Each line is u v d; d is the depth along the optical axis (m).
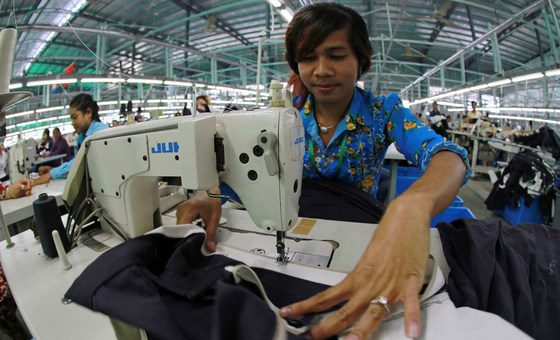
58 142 5.22
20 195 1.82
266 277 0.62
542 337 0.55
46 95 8.98
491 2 5.52
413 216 0.50
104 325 0.55
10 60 0.93
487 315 0.44
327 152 1.04
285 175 0.67
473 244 0.61
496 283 0.55
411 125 0.90
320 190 1.06
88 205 0.93
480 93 12.02
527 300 0.54
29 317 0.57
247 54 10.82
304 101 1.10
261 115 0.66
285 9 2.99
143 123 0.74
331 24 0.71
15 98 0.95
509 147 4.72
